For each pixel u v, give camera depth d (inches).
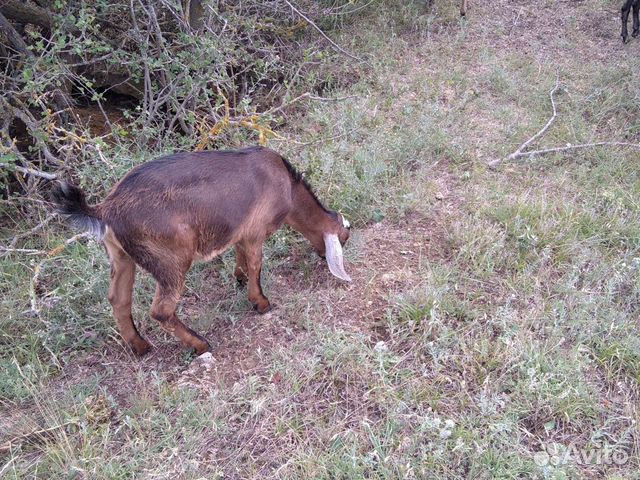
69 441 68.6
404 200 102.7
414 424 68.5
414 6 170.2
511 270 90.0
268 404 71.6
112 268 75.2
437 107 127.7
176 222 70.6
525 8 171.2
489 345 76.7
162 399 72.8
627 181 108.6
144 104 112.0
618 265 89.5
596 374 75.0
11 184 109.5
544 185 108.1
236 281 91.2
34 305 76.1
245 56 130.4
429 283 85.0
